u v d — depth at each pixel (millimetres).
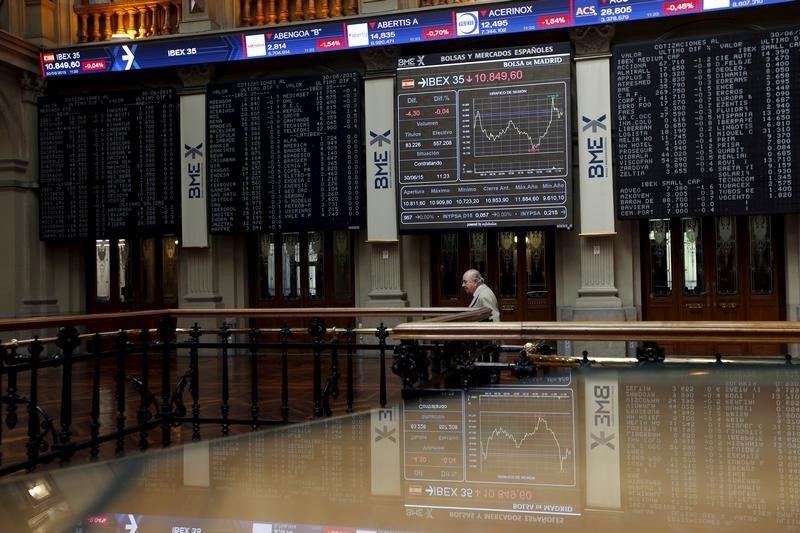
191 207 10094
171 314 4867
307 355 9570
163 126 10164
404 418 3691
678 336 3242
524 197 8875
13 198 10414
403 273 9688
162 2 10438
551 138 8789
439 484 2576
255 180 9781
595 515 2213
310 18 9859
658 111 8500
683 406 3770
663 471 2607
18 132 10445
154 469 3115
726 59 8250
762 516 2145
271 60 10031
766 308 8828
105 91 10492
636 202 8602
